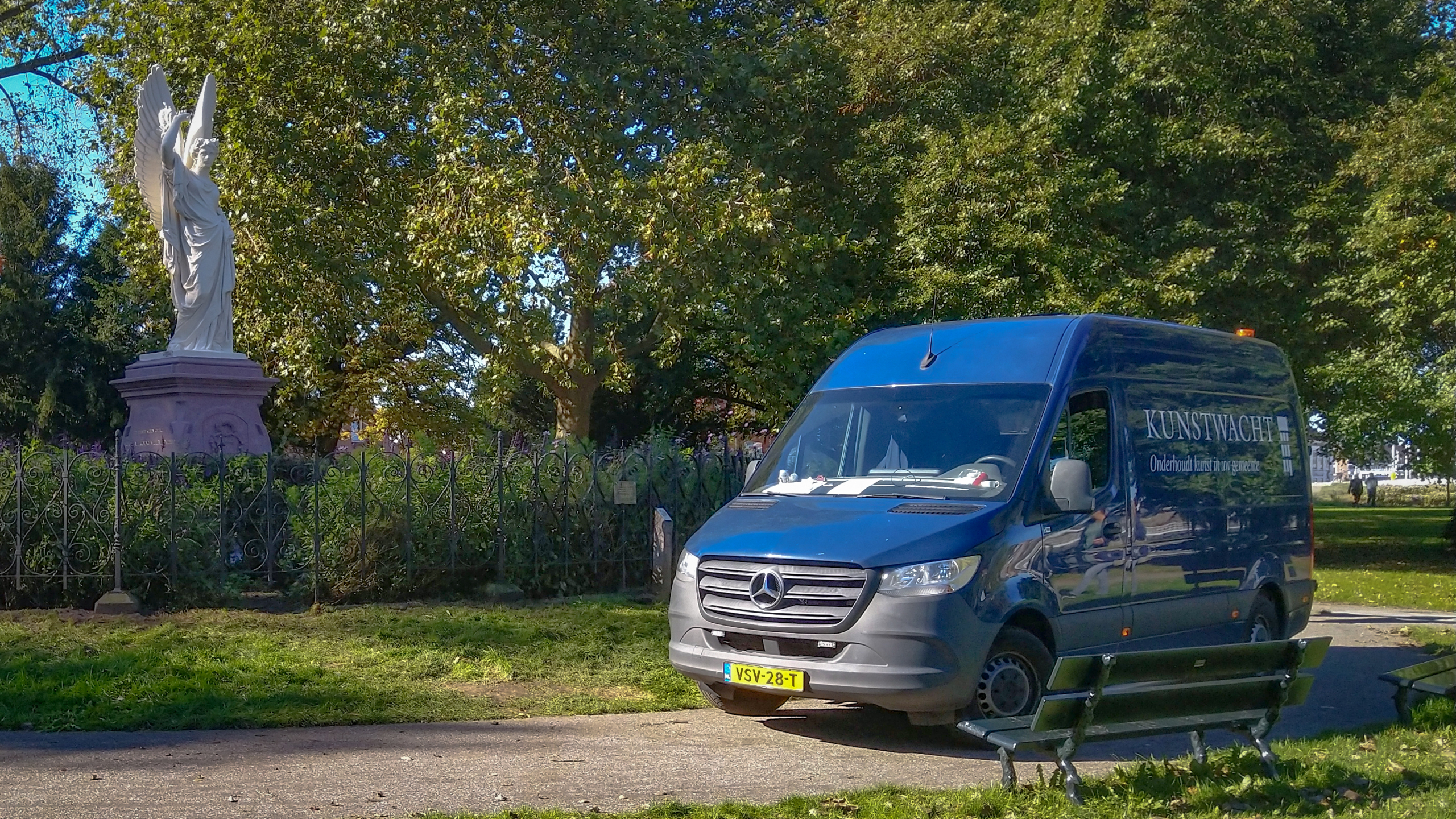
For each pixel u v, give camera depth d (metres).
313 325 21.02
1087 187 17.58
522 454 13.33
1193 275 17.98
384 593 12.17
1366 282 18.23
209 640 9.88
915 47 18.94
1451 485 47.38
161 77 15.70
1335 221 19.50
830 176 20.59
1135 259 18.17
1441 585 18.52
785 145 19.80
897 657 7.00
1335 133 19.31
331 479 12.14
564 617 11.58
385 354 25.00
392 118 20.11
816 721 8.20
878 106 19.81
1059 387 8.07
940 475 7.89
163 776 6.27
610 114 19.41
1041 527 7.63
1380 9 21.66
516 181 17.73
